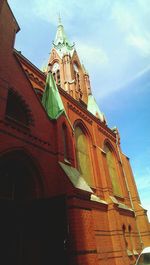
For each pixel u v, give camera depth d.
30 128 11.40
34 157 10.89
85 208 11.06
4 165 9.74
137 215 26.06
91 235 10.48
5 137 9.57
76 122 22.08
